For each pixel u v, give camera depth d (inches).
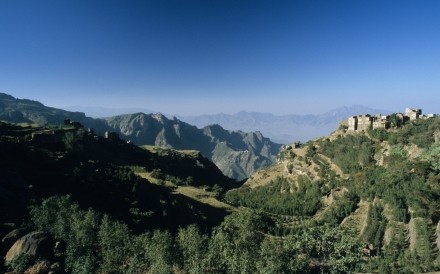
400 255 5433.1
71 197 5211.6
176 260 3860.7
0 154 5492.1
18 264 3304.6
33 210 4192.9
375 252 5748.0
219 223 7052.2
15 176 4982.8
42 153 6353.3
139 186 6712.6
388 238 6117.1
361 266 4613.7
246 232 4448.8
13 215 4202.8
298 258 3946.9
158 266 3513.8
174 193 7672.2
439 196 6240.2
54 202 4426.7
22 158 5792.3
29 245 3563.0
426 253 5329.7
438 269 5059.1
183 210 6855.3
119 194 6053.2
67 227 4030.5
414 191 6476.4
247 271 3595.0
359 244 4923.7
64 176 5743.1
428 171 6934.1
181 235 4217.5
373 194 7268.7
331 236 4726.9
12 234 3730.3
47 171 5782.5
